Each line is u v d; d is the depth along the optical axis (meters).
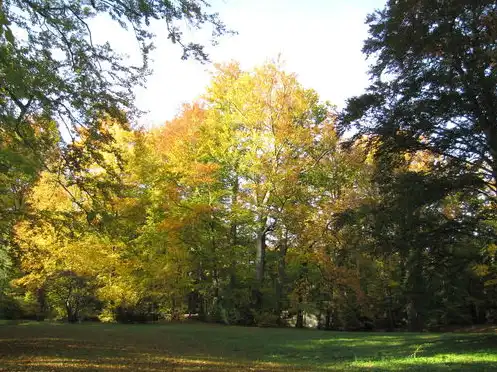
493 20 12.51
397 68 15.32
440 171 14.83
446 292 27.67
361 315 31.45
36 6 9.31
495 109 13.48
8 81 7.71
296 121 28.44
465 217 15.39
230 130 28.98
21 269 24.50
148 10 9.66
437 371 10.30
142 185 25.95
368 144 15.94
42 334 17.17
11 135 9.33
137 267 25.56
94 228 12.76
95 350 12.93
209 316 29.92
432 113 13.95
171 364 10.71
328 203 27.75
